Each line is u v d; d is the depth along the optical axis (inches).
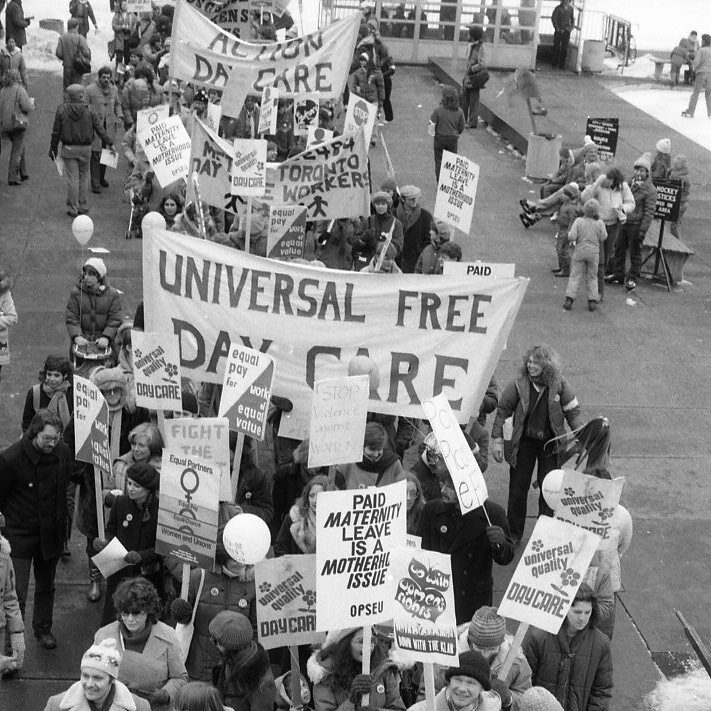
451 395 386.3
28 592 398.9
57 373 401.4
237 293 385.1
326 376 388.5
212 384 443.2
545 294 698.2
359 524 256.7
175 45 653.3
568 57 1325.0
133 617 275.1
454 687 247.3
